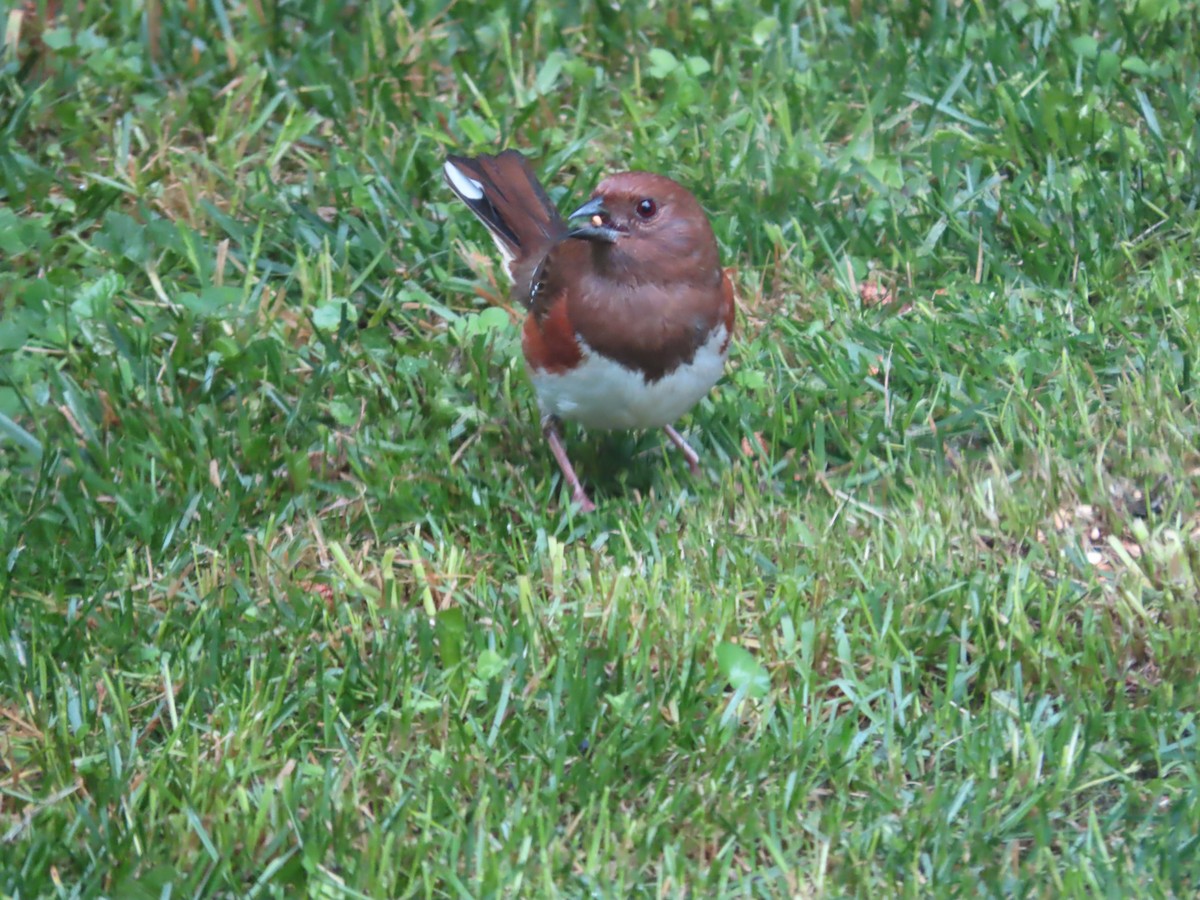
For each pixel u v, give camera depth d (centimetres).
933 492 978
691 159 1306
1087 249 1188
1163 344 1112
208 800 770
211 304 1131
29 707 821
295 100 1360
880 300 1170
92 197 1232
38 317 1113
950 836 757
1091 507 986
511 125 1344
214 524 969
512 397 1084
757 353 1127
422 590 927
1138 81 1388
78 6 1428
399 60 1406
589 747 813
